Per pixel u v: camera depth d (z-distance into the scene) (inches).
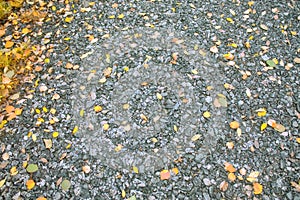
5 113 57.6
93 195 49.4
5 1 71.6
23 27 69.0
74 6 72.2
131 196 49.2
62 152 53.4
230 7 71.4
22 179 51.0
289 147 53.6
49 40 66.9
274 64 62.9
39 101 58.9
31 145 54.2
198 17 69.9
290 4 71.7
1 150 53.8
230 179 50.5
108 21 69.7
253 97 58.9
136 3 72.3
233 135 54.7
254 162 52.1
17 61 63.7
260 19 69.4
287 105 57.9
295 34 67.1
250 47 65.3
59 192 49.8
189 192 49.5
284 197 49.1
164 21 69.4
